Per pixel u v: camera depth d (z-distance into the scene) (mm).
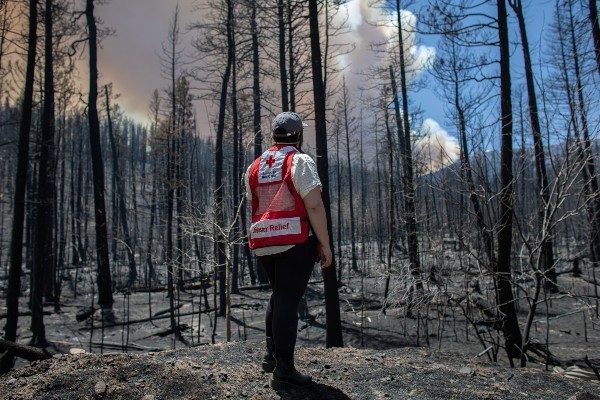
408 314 12398
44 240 13906
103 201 19406
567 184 5836
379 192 32031
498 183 7098
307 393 2992
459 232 7055
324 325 13898
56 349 12789
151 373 3164
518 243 9406
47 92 14734
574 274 18609
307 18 10477
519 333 8594
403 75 18422
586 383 3672
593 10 11297
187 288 20922
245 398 2889
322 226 2756
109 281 18719
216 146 18891
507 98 8617
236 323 15438
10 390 3057
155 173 25234
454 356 4227
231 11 19422
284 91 16266
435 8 9461
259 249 2844
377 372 3529
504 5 9055
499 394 3279
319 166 10133
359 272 28297
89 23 19938
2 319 16469
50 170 20203
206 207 9742
